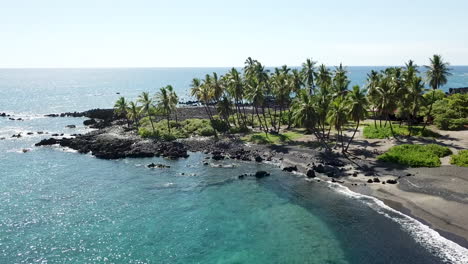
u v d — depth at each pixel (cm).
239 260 3297
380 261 3184
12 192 5103
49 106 17312
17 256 3369
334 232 3781
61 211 4438
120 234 3841
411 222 3822
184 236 3797
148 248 3541
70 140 8481
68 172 6125
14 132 10138
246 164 6438
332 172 5559
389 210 4159
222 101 9038
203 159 6850
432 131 7444
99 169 6306
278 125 9519
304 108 6612
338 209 4325
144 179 5719
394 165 5647
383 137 7394
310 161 6231
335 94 6800
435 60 8662
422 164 5491
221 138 8431
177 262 3281
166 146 7625
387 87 7400
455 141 6769
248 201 4744
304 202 4622
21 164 6644
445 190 4478
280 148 7200
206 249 3516
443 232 3550
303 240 3653
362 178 5231
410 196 4431
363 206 4341
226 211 4438
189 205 4644
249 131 9044
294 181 5434
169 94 9188
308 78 9262
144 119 11238
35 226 4012
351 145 6981
